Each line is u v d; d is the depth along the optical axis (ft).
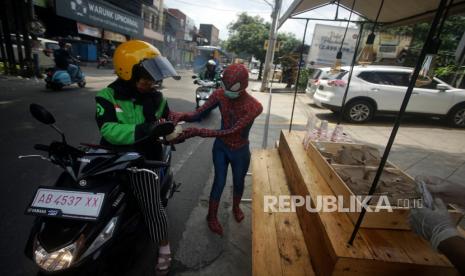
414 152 17.10
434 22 3.04
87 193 4.83
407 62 33.55
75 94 27.78
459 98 24.40
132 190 5.97
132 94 5.66
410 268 4.03
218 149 8.23
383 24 11.62
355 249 4.16
